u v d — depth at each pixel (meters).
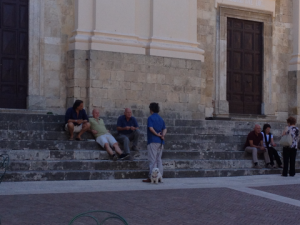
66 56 14.91
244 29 18.56
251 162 12.95
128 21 15.32
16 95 14.46
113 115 14.77
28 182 9.82
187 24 16.48
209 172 11.89
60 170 10.52
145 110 15.35
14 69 14.47
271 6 18.97
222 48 17.78
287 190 10.17
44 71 14.66
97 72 14.54
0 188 9.00
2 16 14.37
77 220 6.83
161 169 10.70
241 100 18.41
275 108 19.05
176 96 15.97
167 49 15.89
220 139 13.95
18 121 12.02
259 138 13.16
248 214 7.73
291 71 19.23
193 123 14.70
